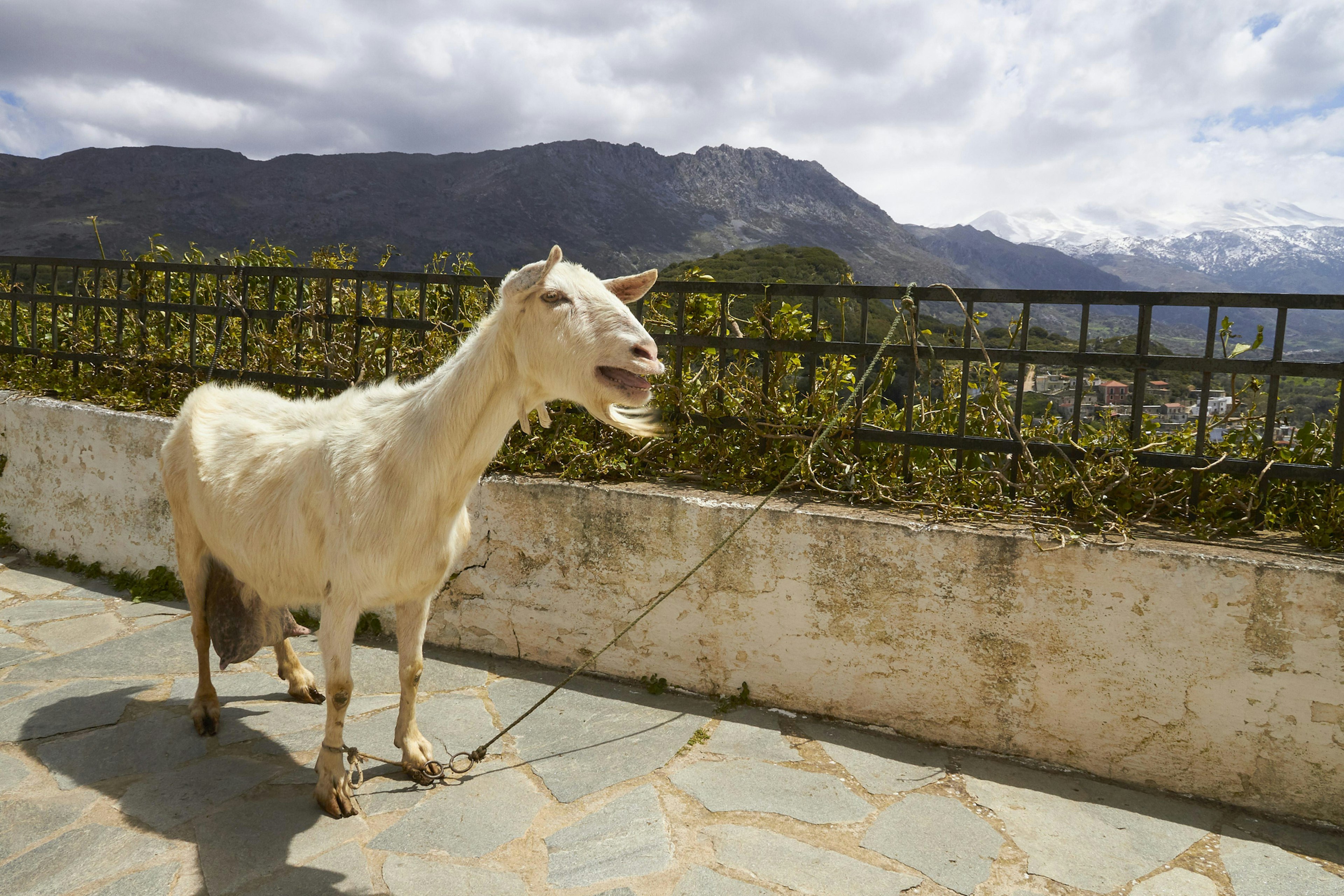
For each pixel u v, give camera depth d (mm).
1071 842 3025
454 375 2877
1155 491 3791
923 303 3979
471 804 3189
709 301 4855
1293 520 3697
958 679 3650
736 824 3070
